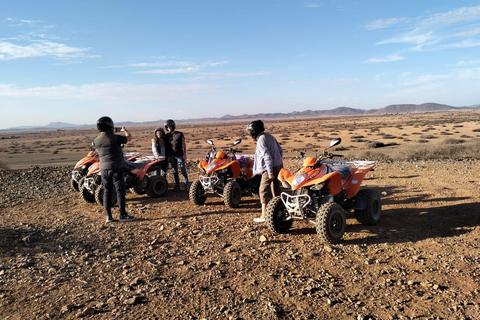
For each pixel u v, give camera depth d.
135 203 8.31
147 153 37.06
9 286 3.91
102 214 7.25
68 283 3.98
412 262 4.31
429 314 3.12
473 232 5.25
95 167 8.06
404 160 15.96
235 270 4.24
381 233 5.48
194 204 7.99
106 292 3.74
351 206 5.86
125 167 8.41
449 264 4.18
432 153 17.92
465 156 16.84
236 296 3.58
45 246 5.24
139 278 4.04
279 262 4.46
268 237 5.49
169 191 9.77
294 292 3.62
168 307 3.38
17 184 10.86
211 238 5.51
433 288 3.60
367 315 3.13
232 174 7.79
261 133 6.06
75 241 5.46
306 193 5.46
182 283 3.92
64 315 3.28
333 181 5.44
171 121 9.59
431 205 6.94
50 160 36.84
